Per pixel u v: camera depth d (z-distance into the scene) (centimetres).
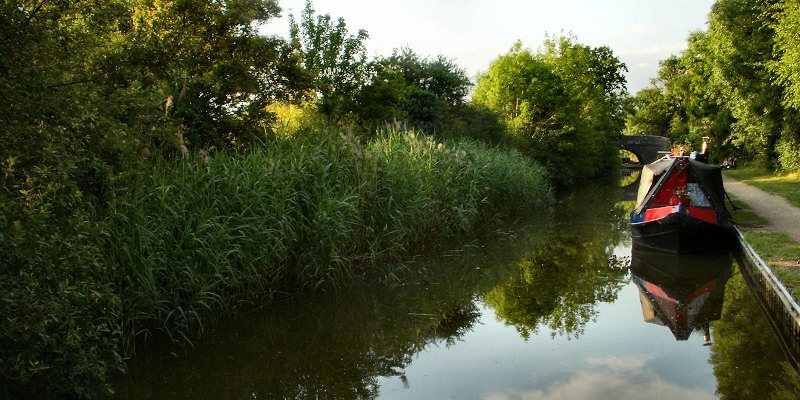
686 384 600
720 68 2978
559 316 888
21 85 482
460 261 1257
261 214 894
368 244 1116
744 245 1185
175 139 890
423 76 2966
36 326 421
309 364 709
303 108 1546
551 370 664
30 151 480
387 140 1459
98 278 624
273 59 1291
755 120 2956
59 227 482
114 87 627
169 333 705
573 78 4100
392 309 930
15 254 415
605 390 595
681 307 906
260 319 840
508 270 1198
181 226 779
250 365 703
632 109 7006
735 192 2292
